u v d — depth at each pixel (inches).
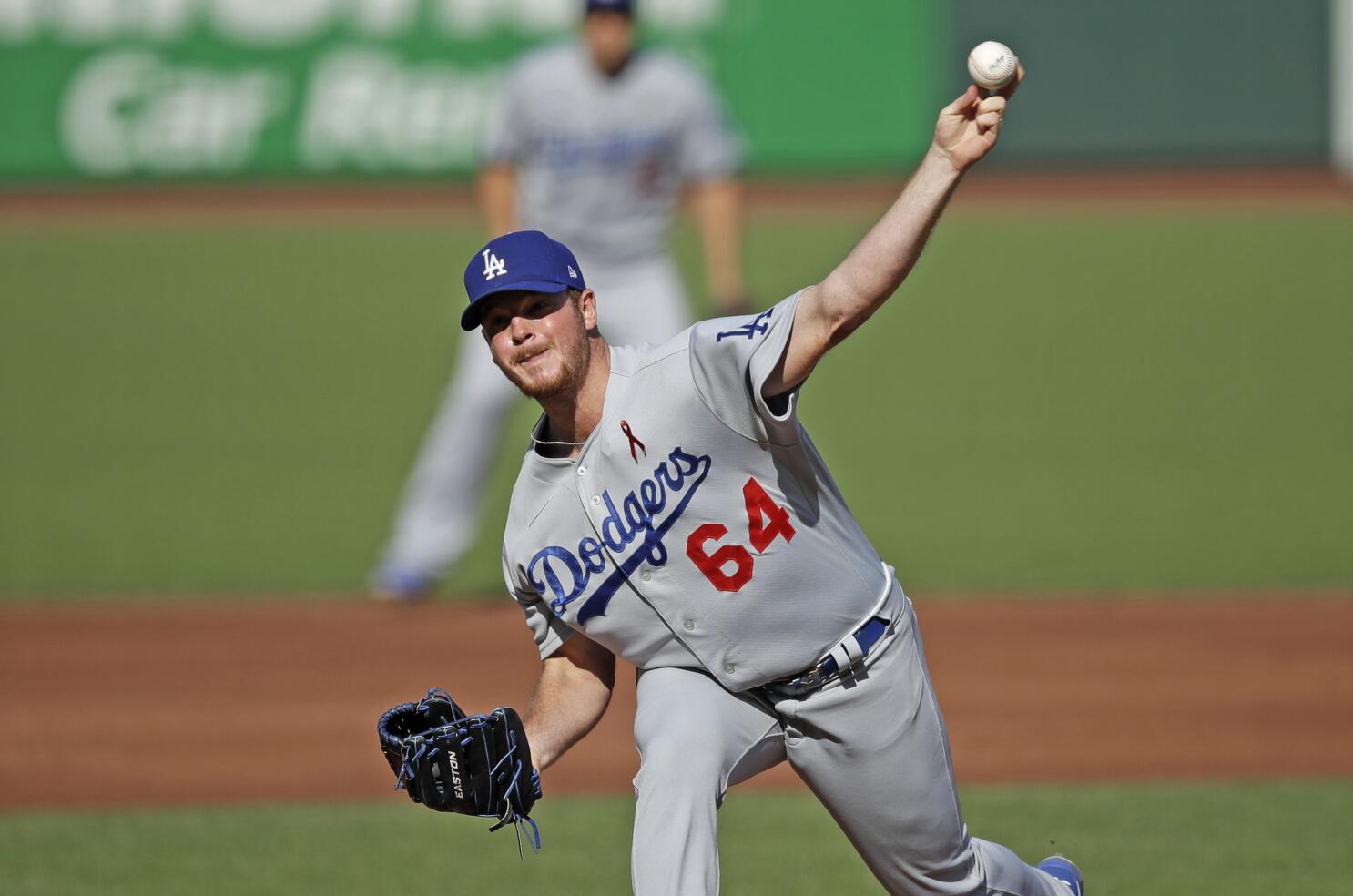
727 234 1290.6
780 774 931.3
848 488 1653.5
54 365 2299.5
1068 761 920.3
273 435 1905.8
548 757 562.9
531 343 505.0
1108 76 3853.3
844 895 722.2
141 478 1706.4
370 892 729.6
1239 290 2741.1
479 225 3346.5
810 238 3088.1
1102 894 714.8
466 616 1243.2
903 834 549.0
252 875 754.2
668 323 1274.6
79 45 3666.3
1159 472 1705.2
